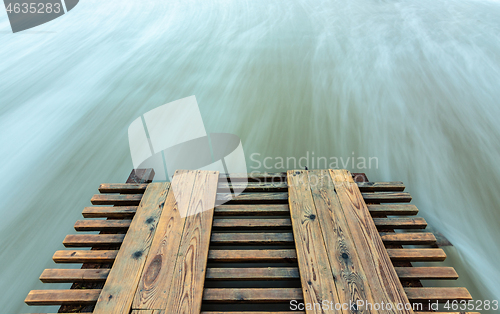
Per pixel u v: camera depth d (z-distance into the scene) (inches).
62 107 198.4
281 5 402.9
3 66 258.8
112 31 335.0
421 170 139.9
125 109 193.9
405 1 417.4
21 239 111.5
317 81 224.1
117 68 251.8
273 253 78.0
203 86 220.4
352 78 228.4
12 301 91.6
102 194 100.9
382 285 67.7
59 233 114.0
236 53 274.5
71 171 143.9
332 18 360.8
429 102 196.9
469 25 333.1
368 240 78.1
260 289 69.9
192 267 72.1
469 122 175.8
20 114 190.7
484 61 254.2
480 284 91.3
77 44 303.6
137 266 72.0
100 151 156.1
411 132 166.7
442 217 115.2
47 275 72.4
